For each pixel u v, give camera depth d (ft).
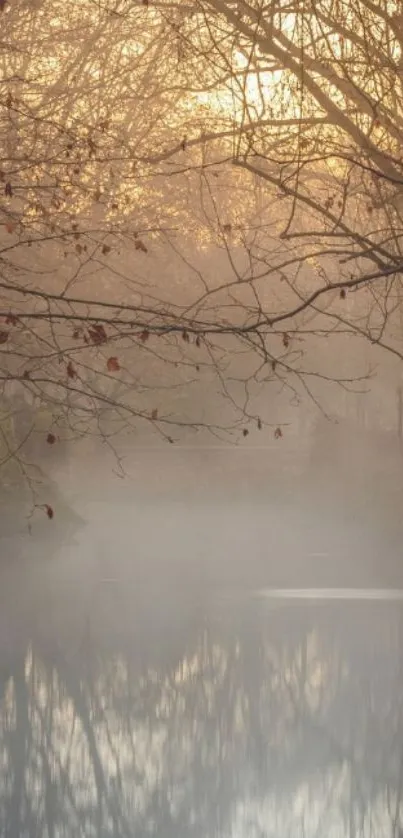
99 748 34.14
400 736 35.14
